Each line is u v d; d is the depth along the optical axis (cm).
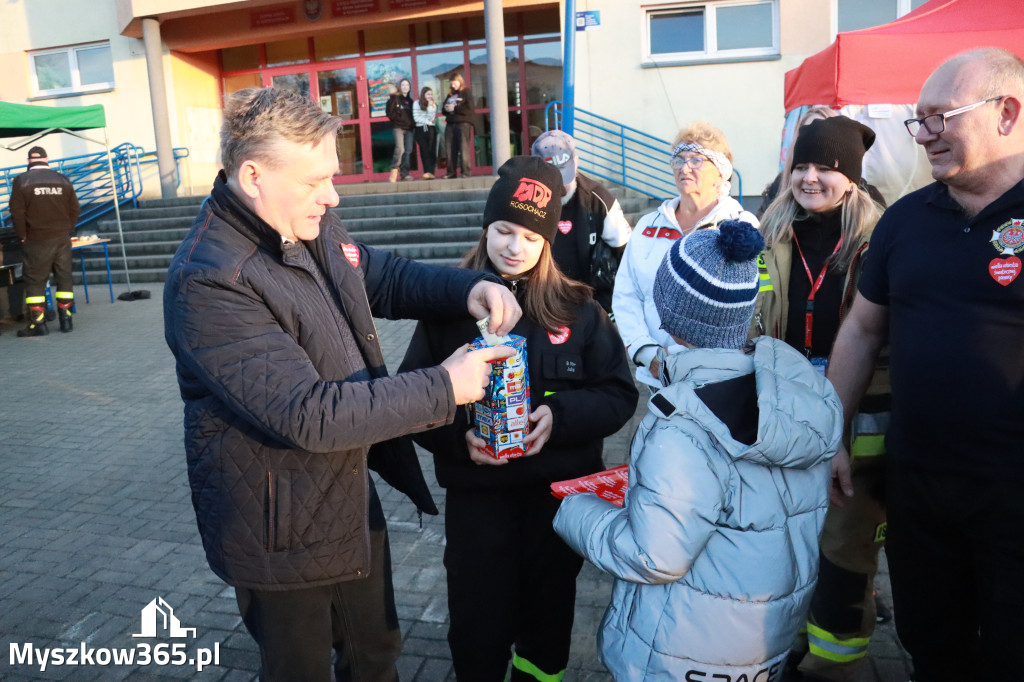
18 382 689
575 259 397
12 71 1498
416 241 1098
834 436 160
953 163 186
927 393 196
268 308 168
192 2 1316
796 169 254
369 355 192
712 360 164
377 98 1469
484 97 1414
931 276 194
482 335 194
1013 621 191
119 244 1259
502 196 213
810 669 257
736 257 160
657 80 1184
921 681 224
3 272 897
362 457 184
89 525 412
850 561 246
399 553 365
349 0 1348
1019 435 185
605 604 315
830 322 258
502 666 225
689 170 295
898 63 498
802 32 1126
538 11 1350
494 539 220
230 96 167
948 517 198
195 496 179
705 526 154
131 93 1453
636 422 508
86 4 1438
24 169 1503
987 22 495
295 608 184
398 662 285
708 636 158
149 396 634
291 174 162
